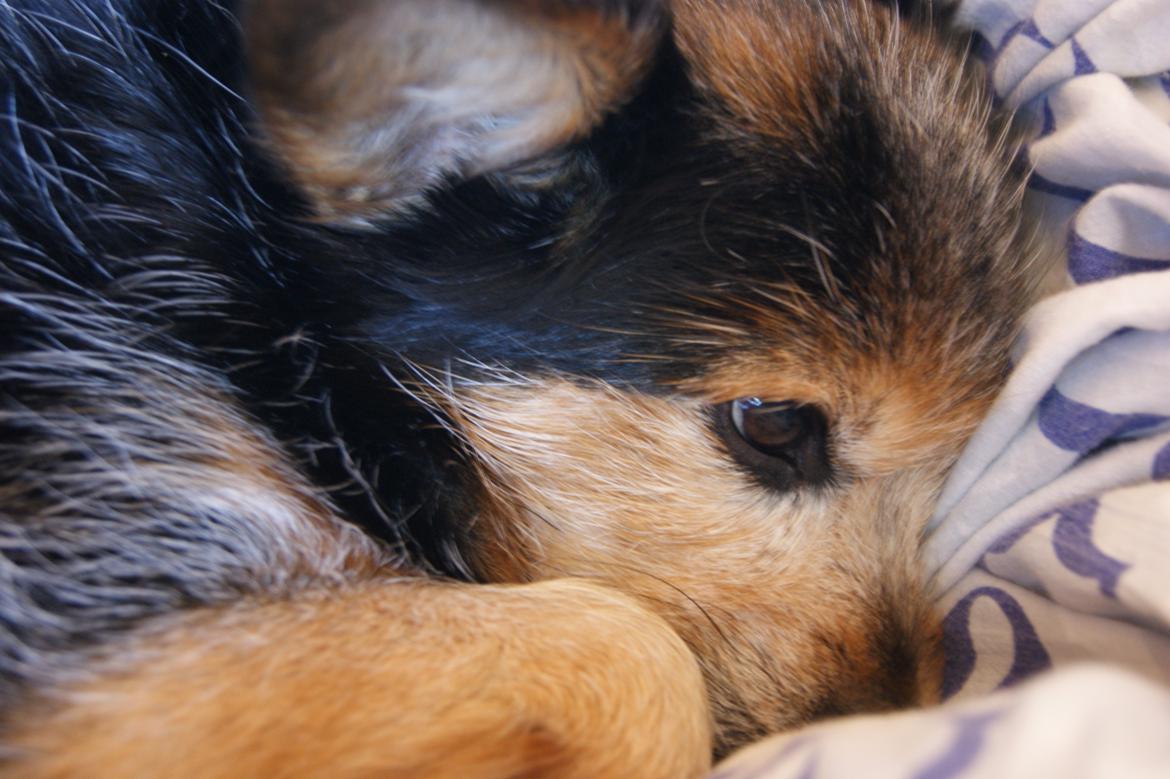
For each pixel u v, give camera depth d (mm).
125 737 386
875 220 427
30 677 393
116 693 390
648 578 447
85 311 428
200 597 410
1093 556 420
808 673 448
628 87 417
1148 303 434
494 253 429
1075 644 425
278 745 388
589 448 439
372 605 414
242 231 436
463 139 417
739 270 426
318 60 394
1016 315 453
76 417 420
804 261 425
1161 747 331
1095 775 320
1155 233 451
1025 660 437
